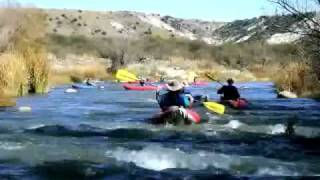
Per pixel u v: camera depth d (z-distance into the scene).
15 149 12.40
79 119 19.09
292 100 28.08
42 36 39.50
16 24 38.44
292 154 12.01
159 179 9.48
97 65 63.19
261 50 80.31
